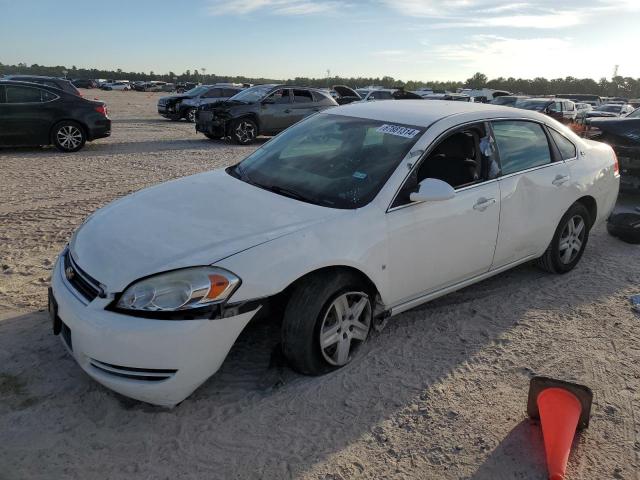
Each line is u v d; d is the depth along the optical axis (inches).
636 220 238.1
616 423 116.3
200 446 106.2
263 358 136.2
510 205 160.2
